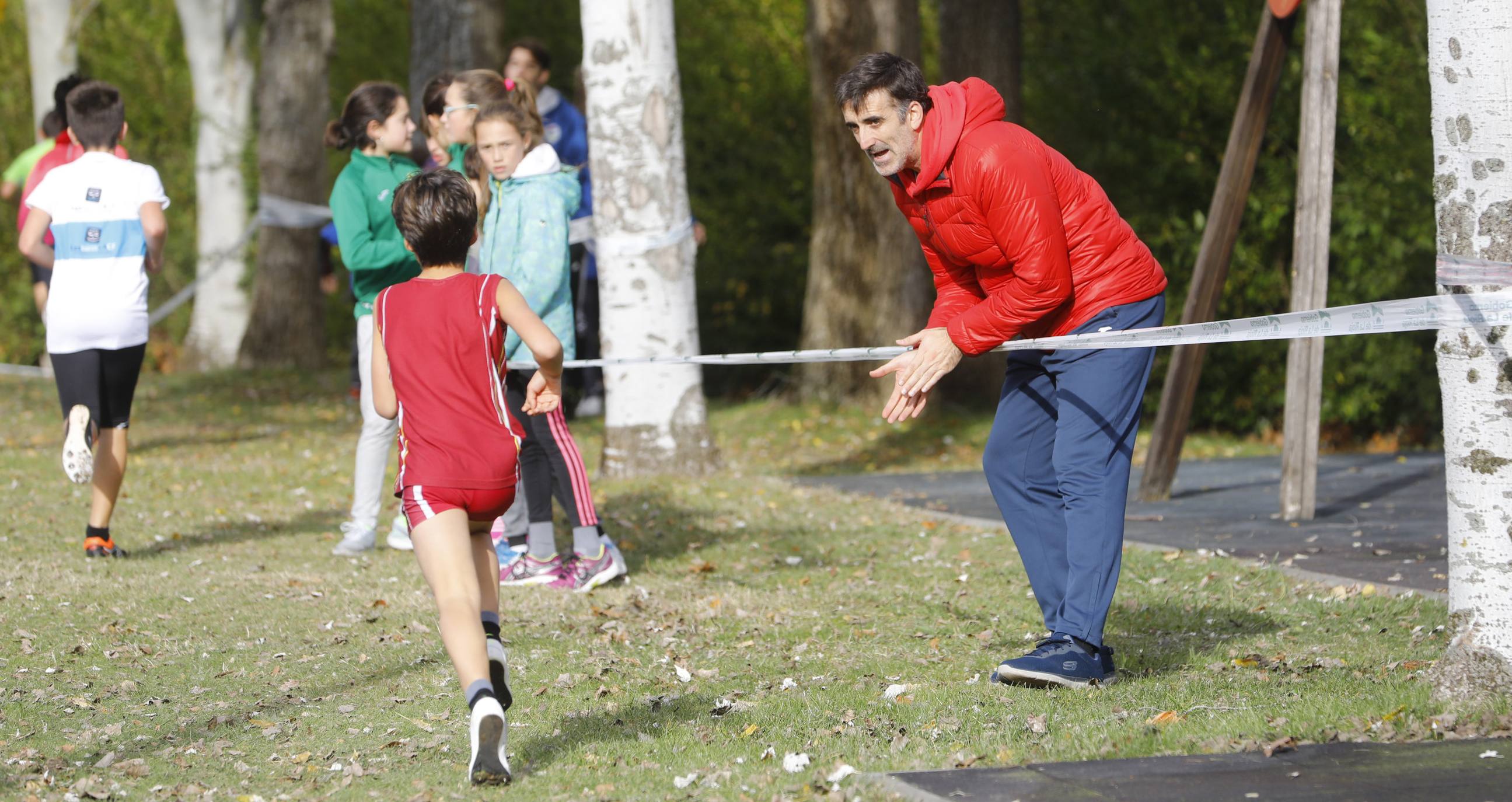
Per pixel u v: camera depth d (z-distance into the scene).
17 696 5.97
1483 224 5.09
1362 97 17.00
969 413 18.42
